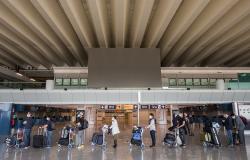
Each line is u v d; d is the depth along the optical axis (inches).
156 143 496.4
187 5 493.0
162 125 1261.1
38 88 724.7
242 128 467.5
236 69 843.4
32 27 557.3
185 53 887.7
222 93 706.2
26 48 726.5
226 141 481.4
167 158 323.3
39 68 1021.8
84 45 731.4
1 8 466.3
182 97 722.2
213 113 804.6
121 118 1353.3
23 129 435.2
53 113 1077.8
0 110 695.1
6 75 906.1
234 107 660.1
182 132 447.5
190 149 406.9
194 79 813.2
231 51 815.7
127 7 524.4
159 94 714.8
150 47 753.0
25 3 465.7
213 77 831.7
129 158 324.5
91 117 1270.9
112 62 728.3
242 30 563.2
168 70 834.2
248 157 326.3
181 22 538.6
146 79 718.5
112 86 713.0
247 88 710.5
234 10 491.5
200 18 552.4
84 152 377.7
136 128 450.6
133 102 731.4
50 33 640.4
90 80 716.0
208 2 455.8
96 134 456.1
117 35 652.1
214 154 352.8
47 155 346.6
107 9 590.9
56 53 855.1
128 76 719.1
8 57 848.9
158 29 573.0
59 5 536.7
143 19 524.1
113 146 443.8
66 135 434.3
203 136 469.4
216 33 593.9
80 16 534.0
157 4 564.7
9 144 439.8
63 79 768.3
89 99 727.7
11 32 619.2
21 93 702.5
